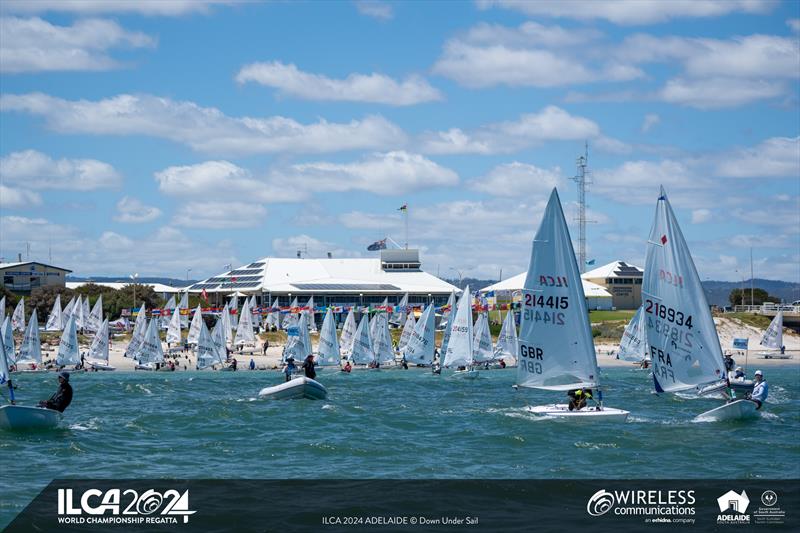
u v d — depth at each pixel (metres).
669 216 47.34
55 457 40.84
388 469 38.66
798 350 150.62
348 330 123.25
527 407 58.47
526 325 48.84
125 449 43.47
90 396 73.56
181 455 42.06
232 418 55.25
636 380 93.44
